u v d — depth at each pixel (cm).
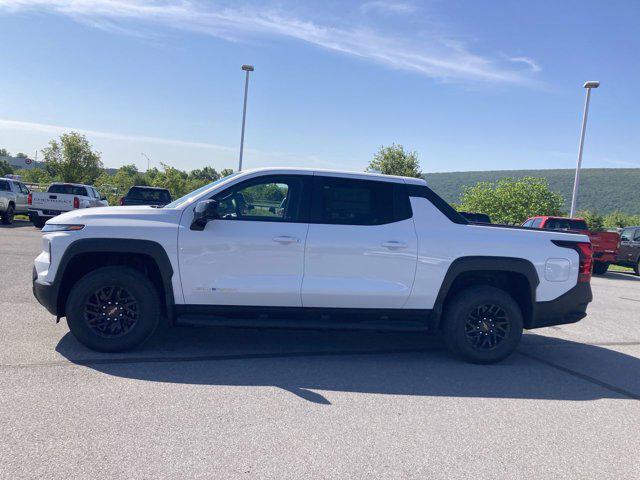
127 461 314
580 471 337
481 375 527
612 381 533
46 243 521
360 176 561
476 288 559
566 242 577
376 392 458
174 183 3791
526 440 379
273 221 535
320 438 361
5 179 2003
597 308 998
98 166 3450
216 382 457
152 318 519
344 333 666
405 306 551
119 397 410
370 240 538
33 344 530
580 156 2336
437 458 343
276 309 532
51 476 293
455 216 571
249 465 318
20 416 366
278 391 446
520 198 2644
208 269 519
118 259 545
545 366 573
